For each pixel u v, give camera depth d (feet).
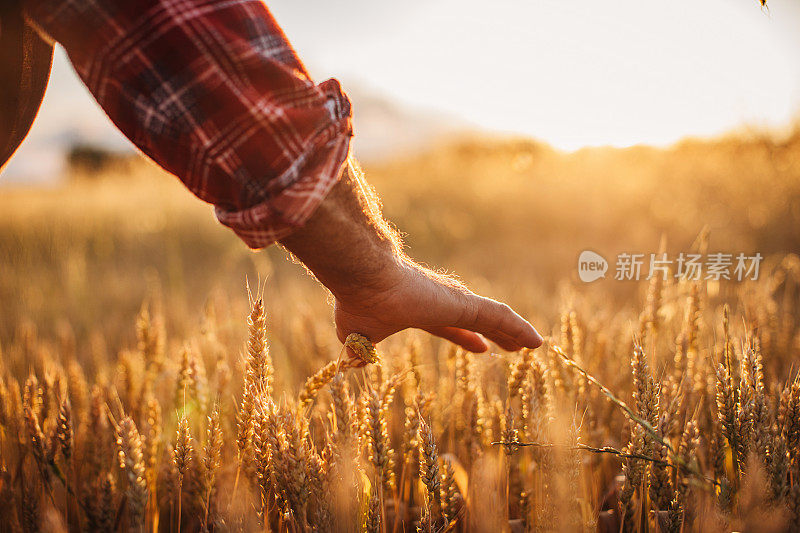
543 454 2.92
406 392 3.61
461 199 14.70
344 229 2.60
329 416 3.00
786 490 2.81
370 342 2.90
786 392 2.97
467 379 3.46
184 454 2.95
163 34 2.48
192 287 9.00
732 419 2.92
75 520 3.21
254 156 2.52
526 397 3.09
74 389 3.76
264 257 8.94
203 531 2.95
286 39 2.63
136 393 3.71
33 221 14.52
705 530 2.84
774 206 9.87
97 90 2.56
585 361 3.69
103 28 2.50
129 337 5.84
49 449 3.07
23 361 4.48
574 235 11.31
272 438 2.84
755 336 3.37
